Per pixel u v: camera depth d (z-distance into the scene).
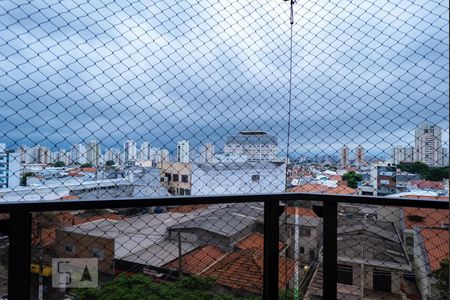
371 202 1.34
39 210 1.10
